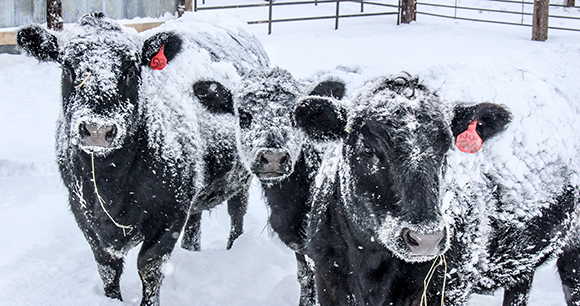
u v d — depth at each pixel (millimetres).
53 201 6926
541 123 4383
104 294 5008
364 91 3646
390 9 21250
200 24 6562
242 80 5238
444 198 3613
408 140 3213
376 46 14375
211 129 5492
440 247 3168
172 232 4914
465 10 21438
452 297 3729
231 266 5781
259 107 4953
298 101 3695
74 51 4418
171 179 4828
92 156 4449
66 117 4531
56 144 5020
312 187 4820
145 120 4758
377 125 3305
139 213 4738
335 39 15438
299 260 5051
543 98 4531
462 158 3926
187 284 5391
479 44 14672
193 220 6172
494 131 3662
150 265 4832
